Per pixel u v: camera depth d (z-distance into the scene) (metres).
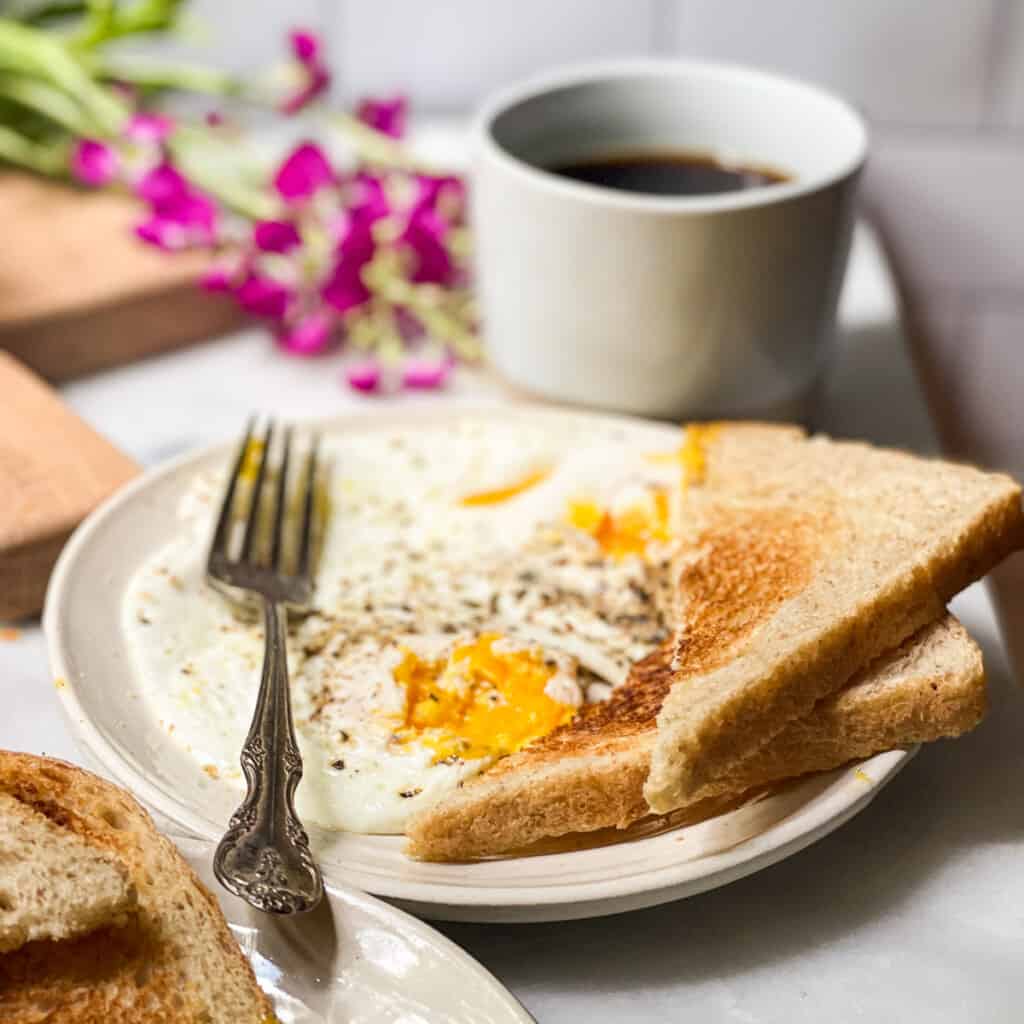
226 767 0.53
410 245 0.76
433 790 0.53
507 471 0.64
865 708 0.52
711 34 0.88
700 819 0.52
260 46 0.91
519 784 0.51
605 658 0.57
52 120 0.86
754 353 0.66
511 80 0.91
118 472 0.64
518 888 0.50
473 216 0.68
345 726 0.54
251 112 0.93
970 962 0.52
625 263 0.64
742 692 0.51
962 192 0.91
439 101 0.92
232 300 0.77
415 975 0.49
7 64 0.82
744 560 0.58
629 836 0.52
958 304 0.95
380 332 0.77
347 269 0.75
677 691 0.52
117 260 0.77
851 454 0.62
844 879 0.54
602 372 0.67
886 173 0.91
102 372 0.75
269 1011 0.48
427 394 0.75
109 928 0.49
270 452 0.64
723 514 0.60
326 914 0.49
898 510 0.58
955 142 0.90
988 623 0.61
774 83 0.70
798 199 0.64
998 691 0.59
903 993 0.51
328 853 0.51
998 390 0.98
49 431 0.65
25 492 0.62
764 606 0.56
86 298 0.73
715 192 0.69
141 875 0.50
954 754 0.57
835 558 0.57
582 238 0.64
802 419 0.70
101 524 0.60
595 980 0.52
